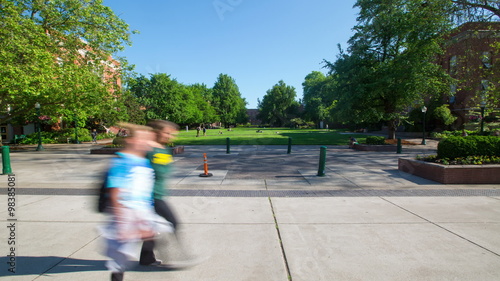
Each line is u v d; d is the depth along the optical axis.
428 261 3.14
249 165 10.95
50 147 21.69
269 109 88.75
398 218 4.54
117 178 2.50
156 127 2.91
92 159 13.12
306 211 4.94
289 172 9.29
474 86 16.25
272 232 3.98
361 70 19.48
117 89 18.78
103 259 3.21
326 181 7.75
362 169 9.84
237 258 3.23
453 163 7.64
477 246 3.52
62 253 3.34
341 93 21.11
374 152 16.16
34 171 9.55
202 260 3.17
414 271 2.94
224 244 3.59
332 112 22.50
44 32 14.56
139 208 2.51
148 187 2.62
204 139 28.12
